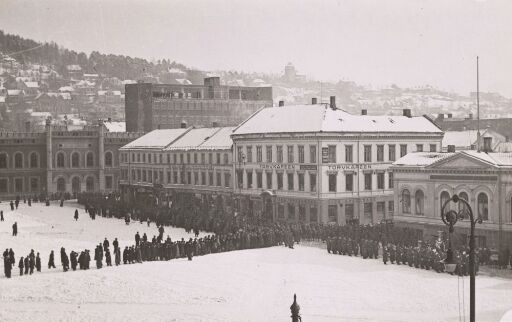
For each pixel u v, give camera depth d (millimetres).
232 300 39875
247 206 91812
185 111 154125
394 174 69688
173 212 82562
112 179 134375
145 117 153000
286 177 85062
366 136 83125
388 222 78625
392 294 41656
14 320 34406
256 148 90062
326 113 83875
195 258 56844
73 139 129625
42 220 87688
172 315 35281
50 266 53844
